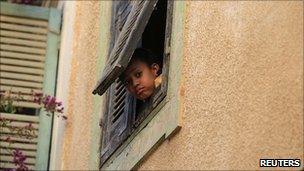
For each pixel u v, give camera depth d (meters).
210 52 5.27
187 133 5.37
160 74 5.93
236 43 5.01
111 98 6.54
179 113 5.45
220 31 5.21
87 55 7.38
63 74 7.93
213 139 5.07
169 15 5.84
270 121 4.56
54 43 8.20
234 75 4.97
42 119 7.95
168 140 5.57
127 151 6.09
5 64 8.09
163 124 5.62
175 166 5.44
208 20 5.37
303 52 4.42
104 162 6.48
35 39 8.19
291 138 4.39
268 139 4.55
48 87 8.07
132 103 6.15
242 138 4.78
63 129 7.66
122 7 6.68
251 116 4.73
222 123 5.00
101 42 6.99
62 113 7.69
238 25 5.03
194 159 5.23
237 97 4.90
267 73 4.67
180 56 5.57
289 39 4.55
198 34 5.45
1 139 7.81
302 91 4.37
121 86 6.39
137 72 5.89
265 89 4.66
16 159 7.71
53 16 8.26
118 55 5.83
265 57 4.71
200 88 5.31
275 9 4.71
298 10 4.53
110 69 5.79
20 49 8.14
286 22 4.60
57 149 7.73
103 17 7.06
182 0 5.70
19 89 8.02
